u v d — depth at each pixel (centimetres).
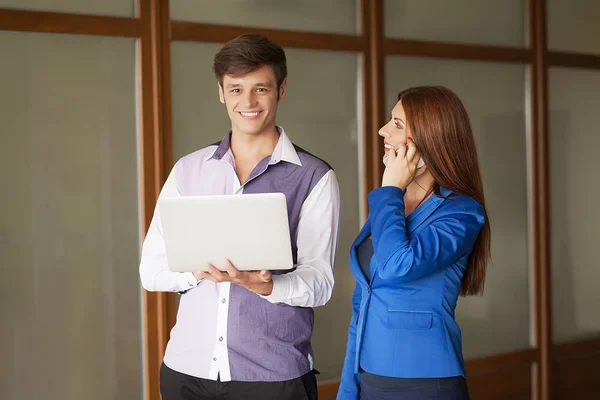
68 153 297
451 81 396
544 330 430
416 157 208
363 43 364
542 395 430
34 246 291
